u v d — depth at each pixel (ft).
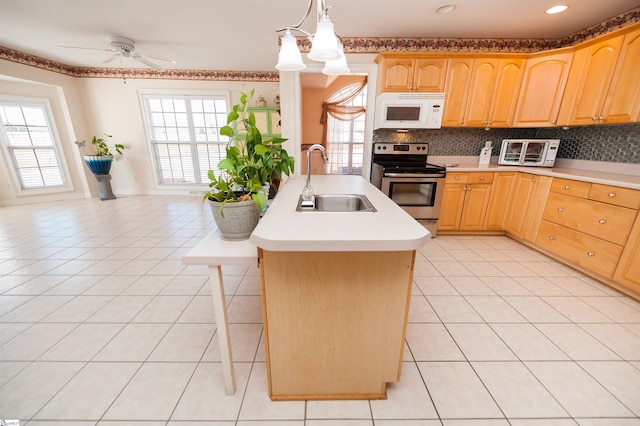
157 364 4.71
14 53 12.81
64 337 5.33
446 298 6.68
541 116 9.41
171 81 16.57
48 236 10.82
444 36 10.41
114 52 12.32
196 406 3.98
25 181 15.84
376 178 11.05
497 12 8.39
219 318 3.71
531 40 10.55
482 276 7.73
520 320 5.86
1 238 10.66
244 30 10.18
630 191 6.25
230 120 3.95
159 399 4.08
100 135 17.30
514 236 10.27
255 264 3.45
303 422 3.77
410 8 8.18
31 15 9.00
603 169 8.57
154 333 5.47
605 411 3.90
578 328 5.59
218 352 5.00
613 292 6.87
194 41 11.37
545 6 8.00
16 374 4.49
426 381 4.41
